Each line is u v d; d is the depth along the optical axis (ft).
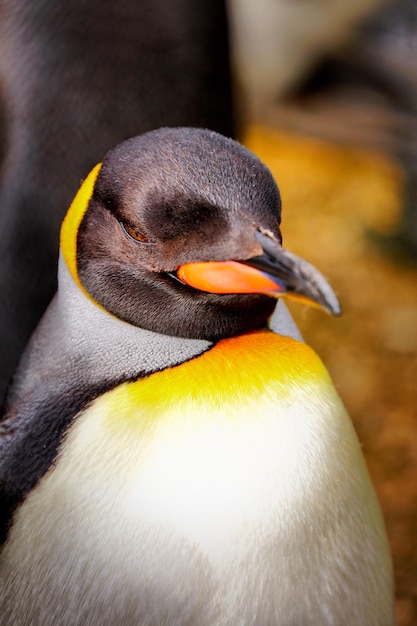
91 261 5.90
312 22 14.78
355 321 11.12
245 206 5.76
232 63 8.92
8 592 5.97
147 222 5.80
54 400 5.98
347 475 5.93
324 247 12.70
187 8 8.11
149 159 5.81
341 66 15.30
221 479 5.81
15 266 7.59
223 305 5.86
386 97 14.76
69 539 5.88
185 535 5.82
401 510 8.39
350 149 14.97
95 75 7.75
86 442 5.89
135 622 5.87
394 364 10.39
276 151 15.33
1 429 6.00
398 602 7.57
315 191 14.14
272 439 5.84
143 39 7.89
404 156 12.03
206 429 5.83
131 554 5.83
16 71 7.73
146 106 7.97
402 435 9.32
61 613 5.91
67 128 7.66
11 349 7.75
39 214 7.61
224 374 5.89
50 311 6.14
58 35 7.68
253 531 5.82
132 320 5.92
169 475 5.82
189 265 5.80
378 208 13.37
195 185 5.77
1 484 5.96
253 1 15.14
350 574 5.98
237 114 9.25
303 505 5.85
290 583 5.88
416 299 11.51
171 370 5.92
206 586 5.83
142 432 5.85
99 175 5.88
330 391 5.97
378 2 13.83
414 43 13.08
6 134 7.86
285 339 6.01
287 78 15.65
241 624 5.86
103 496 5.85
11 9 7.80
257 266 5.74
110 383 5.94
